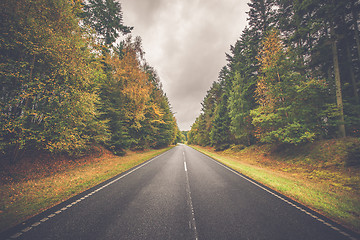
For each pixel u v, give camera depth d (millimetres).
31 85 6488
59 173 7684
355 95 12594
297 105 11367
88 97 8352
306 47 13945
